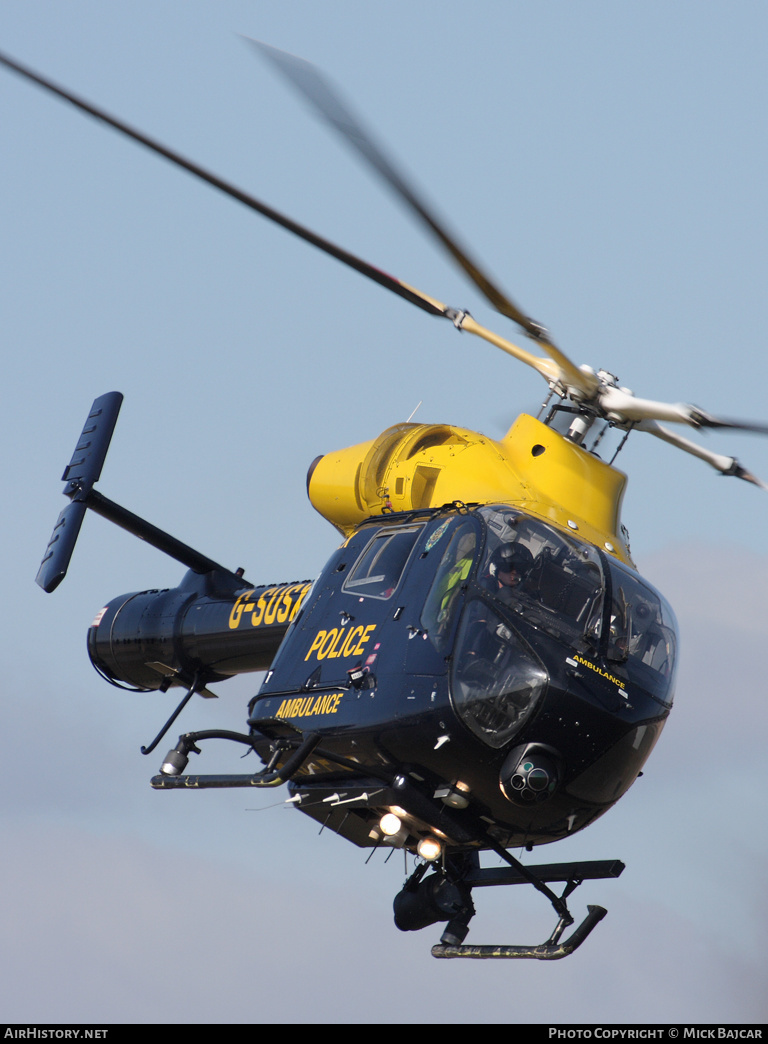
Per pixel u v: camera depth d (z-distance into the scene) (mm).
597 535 61656
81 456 83312
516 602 55812
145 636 79438
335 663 58656
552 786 54781
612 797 57969
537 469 62625
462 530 58125
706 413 58344
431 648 55594
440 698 54531
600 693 55500
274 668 61625
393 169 50031
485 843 58969
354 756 57844
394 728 55594
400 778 57250
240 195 57906
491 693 54500
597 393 62375
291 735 60219
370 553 61781
